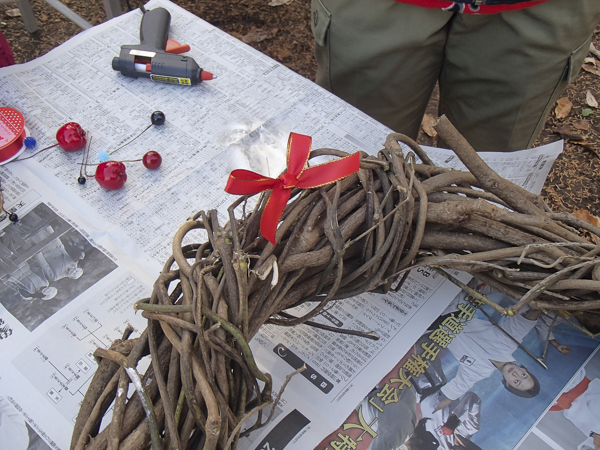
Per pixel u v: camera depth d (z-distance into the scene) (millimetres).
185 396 408
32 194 764
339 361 617
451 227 547
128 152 824
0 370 592
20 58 1724
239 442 556
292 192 536
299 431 564
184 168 807
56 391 580
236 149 833
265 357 618
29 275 676
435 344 633
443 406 586
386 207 506
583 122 1616
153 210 755
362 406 584
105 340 621
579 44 907
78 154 815
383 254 491
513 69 931
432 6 873
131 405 424
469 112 1062
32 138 808
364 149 831
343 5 941
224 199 772
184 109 883
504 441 562
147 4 1032
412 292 678
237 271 435
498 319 652
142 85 916
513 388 597
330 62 1043
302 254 478
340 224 516
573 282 493
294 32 1896
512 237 518
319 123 868
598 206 1404
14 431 552
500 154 838
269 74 937
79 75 921
